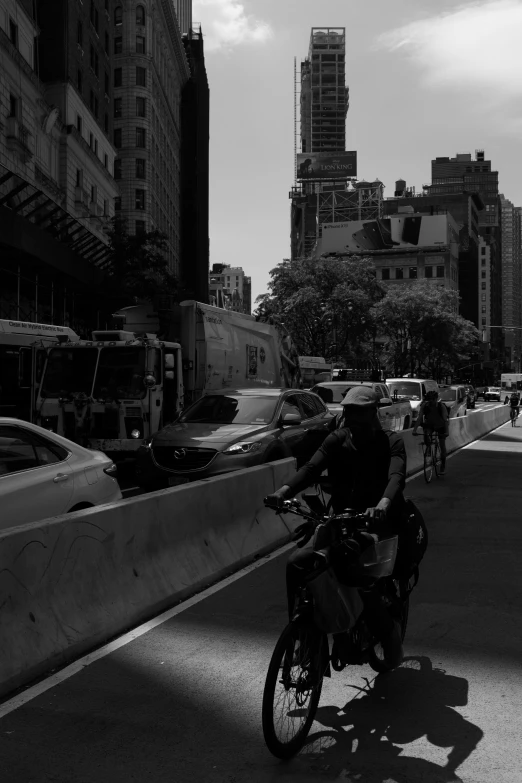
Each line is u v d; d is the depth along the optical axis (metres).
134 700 4.36
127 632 5.61
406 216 124.25
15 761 3.64
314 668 3.84
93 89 51.75
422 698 4.43
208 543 7.52
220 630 5.65
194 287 105.62
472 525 10.23
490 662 5.05
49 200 30.05
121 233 37.81
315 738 3.92
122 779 3.49
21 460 6.70
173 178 93.75
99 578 5.62
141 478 11.51
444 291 74.50
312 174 165.00
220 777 3.51
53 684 4.58
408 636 5.57
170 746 3.81
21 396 19.67
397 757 3.71
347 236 126.19
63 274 33.00
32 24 40.47
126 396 14.77
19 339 19.83
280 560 8.16
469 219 154.50
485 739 3.91
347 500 4.37
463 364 105.25
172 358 15.38
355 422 4.30
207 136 111.50
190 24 123.25
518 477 15.78
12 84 36.91
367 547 4.04
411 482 15.02
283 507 4.10
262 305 56.66
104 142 53.84
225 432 11.66
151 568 6.36
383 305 71.69
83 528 5.48
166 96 84.88
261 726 4.05
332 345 57.47
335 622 3.85
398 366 74.75
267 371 22.61
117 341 15.12
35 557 4.94
